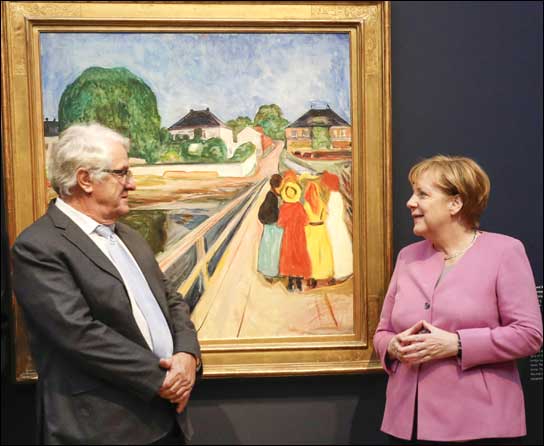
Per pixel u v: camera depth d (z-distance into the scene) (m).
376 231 2.55
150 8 2.47
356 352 2.54
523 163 2.67
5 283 2.51
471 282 2.07
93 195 2.01
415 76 2.62
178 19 2.46
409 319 2.12
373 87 2.53
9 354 2.52
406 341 2.04
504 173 2.66
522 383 2.66
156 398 2.00
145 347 2.00
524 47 2.66
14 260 1.93
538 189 2.67
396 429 2.12
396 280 2.28
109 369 1.89
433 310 2.09
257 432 2.60
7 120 2.41
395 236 2.62
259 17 2.50
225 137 2.51
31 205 2.44
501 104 2.65
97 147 1.99
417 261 2.21
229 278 2.53
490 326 2.05
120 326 1.96
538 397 2.67
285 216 2.54
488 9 2.64
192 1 2.48
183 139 2.50
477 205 2.14
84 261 1.95
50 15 2.43
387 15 2.50
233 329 2.53
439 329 2.03
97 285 1.93
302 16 2.51
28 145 2.43
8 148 2.41
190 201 2.51
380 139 2.54
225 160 2.51
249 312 2.53
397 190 2.62
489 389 2.02
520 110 2.66
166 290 2.30
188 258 2.51
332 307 2.55
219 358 2.51
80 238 1.97
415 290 2.16
